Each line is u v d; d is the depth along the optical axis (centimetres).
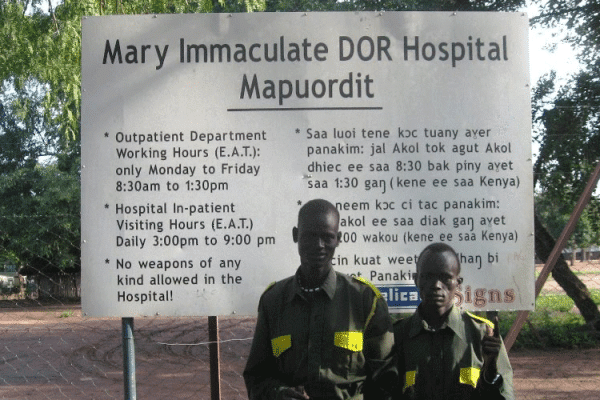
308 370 251
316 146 333
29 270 1695
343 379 250
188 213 331
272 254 330
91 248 329
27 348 1067
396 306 329
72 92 649
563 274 956
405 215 332
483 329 268
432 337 262
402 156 334
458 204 333
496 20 340
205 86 335
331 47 336
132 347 333
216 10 870
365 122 334
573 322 967
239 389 701
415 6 1047
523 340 890
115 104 334
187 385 729
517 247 333
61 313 1560
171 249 330
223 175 332
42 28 646
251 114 334
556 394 628
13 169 1809
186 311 329
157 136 333
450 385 257
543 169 840
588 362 792
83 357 977
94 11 602
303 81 335
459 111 336
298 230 264
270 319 266
